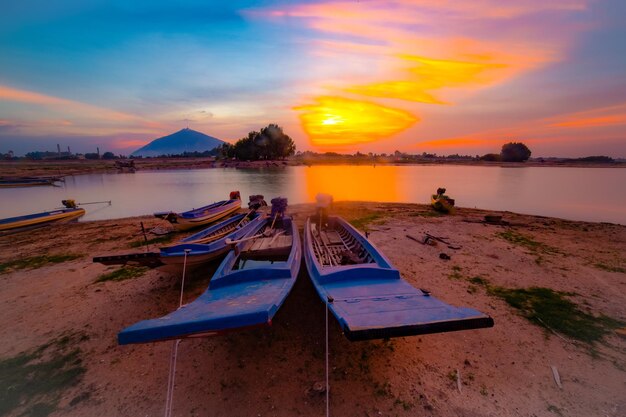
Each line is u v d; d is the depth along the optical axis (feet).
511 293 24.43
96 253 37.83
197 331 12.34
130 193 113.50
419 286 25.82
